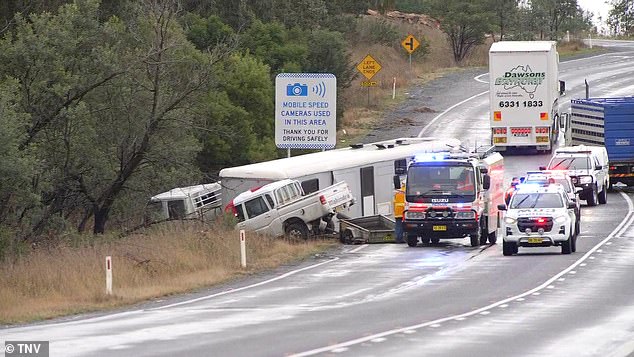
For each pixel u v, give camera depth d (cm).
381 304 5878
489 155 10194
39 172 8344
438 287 6675
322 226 9881
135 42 10000
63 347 4322
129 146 9438
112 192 9481
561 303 5688
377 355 3925
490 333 4559
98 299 6544
